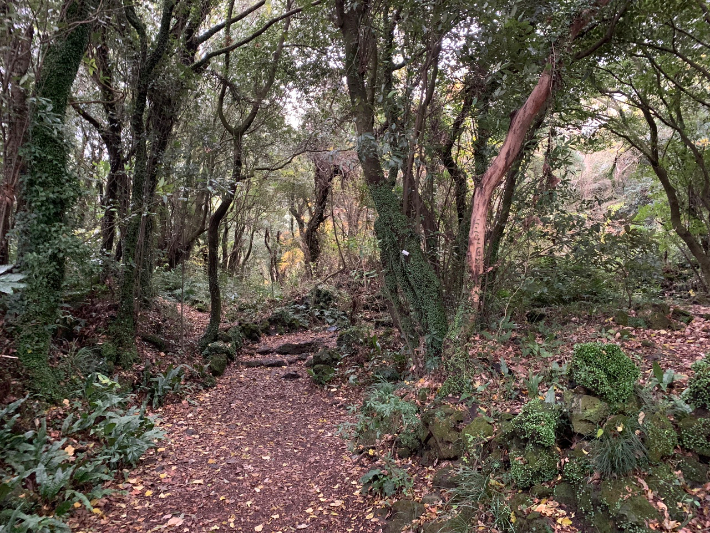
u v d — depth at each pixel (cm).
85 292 698
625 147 1231
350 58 582
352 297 1057
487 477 331
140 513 359
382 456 432
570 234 695
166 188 720
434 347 549
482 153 656
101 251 718
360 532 340
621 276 752
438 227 673
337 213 1504
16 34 445
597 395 344
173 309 929
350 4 575
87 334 625
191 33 879
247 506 378
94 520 342
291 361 863
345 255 1345
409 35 552
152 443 455
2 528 289
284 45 902
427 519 326
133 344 661
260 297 1345
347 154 988
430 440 413
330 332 1057
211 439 518
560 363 494
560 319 691
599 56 739
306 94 959
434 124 602
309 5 746
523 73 499
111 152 816
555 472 318
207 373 736
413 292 584
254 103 874
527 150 612
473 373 474
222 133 1034
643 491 287
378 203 588
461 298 513
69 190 522
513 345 589
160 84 736
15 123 482
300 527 349
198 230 1326
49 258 505
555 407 350
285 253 1958
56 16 502
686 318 645
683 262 1205
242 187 1340
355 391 668
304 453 486
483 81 535
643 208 1144
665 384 370
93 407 470
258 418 598
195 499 385
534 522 291
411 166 569
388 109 564
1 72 443
